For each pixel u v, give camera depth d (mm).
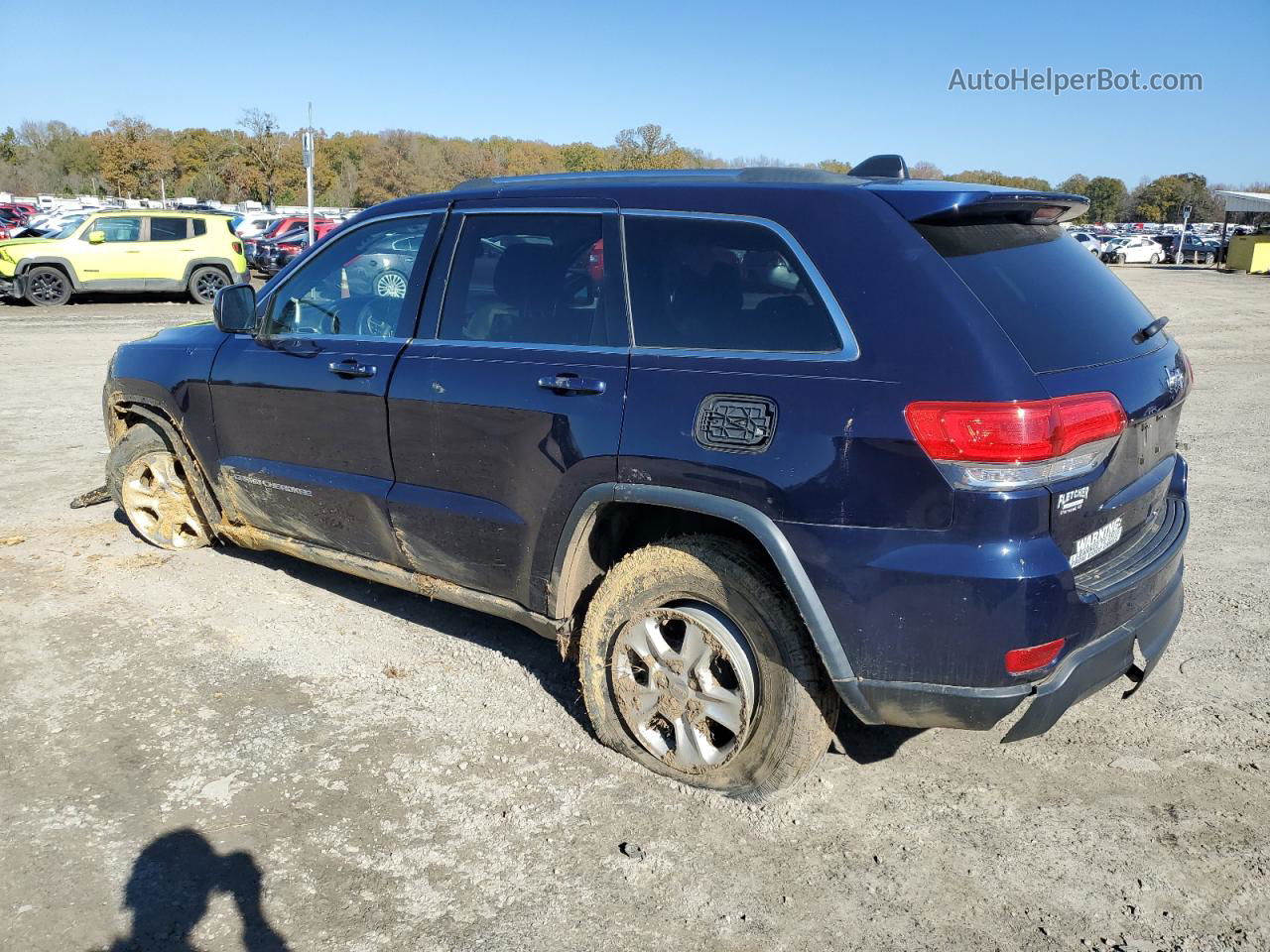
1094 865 2820
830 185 2957
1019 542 2543
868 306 2725
